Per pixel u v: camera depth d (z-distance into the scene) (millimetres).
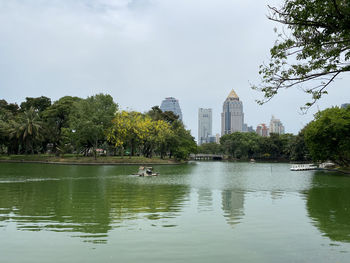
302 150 98250
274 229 13258
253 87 11531
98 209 17578
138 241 11406
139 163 85312
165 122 97875
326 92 10617
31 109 91500
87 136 81375
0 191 25297
